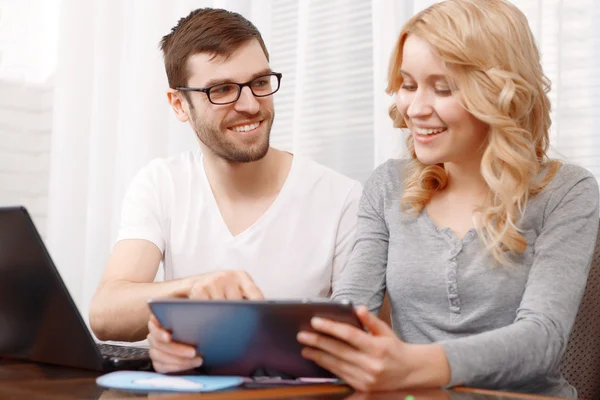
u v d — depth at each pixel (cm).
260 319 88
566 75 186
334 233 168
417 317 136
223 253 167
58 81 234
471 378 97
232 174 168
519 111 130
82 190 235
